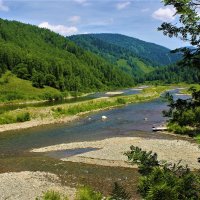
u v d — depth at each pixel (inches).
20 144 1846.7
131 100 4084.6
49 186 1103.0
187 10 270.4
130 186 1095.0
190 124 308.7
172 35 296.2
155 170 279.6
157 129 2103.8
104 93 6446.9
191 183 274.1
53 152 1624.0
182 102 314.2
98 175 1226.6
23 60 6210.6
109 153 1529.3
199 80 307.6
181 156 1453.0
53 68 6348.4
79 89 6318.9
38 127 2400.3
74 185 1118.4
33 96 4990.2
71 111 2994.6
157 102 3993.6
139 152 303.6
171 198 258.7
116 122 2534.5
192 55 298.0
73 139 1961.1
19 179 1175.0
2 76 5693.9
